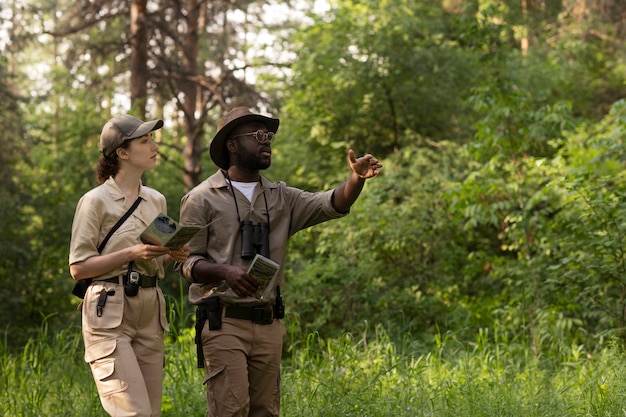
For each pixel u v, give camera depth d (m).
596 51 22.08
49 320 17.52
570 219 9.55
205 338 4.96
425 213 13.85
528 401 6.60
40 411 6.71
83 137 21.45
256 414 5.12
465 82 17.86
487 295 13.49
